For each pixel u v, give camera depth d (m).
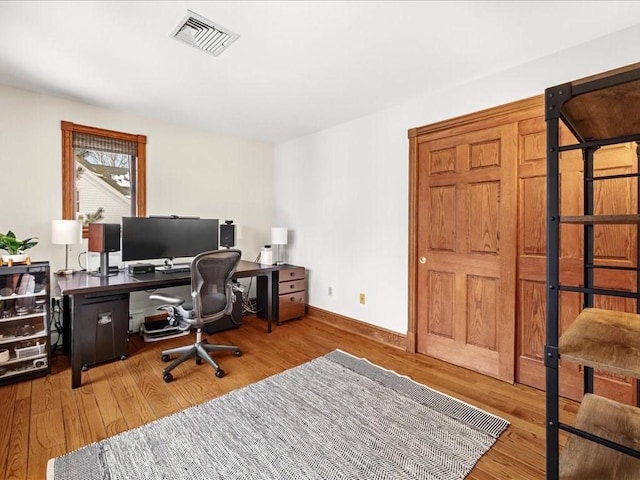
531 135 2.20
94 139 3.05
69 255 2.95
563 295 2.11
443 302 2.71
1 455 1.58
